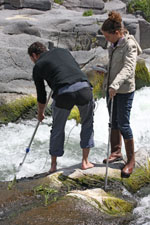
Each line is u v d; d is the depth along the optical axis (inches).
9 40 382.0
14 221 154.1
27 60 341.4
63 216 156.6
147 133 288.4
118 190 180.4
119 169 192.4
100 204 165.0
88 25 471.5
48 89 326.6
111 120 179.5
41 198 171.8
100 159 235.8
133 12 609.3
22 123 291.7
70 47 442.6
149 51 517.3
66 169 191.8
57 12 567.5
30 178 193.6
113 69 179.9
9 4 562.6
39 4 569.3
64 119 176.9
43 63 169.6
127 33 176.9
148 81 402.6
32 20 492.1
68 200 166.4
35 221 153.5
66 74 169.0
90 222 154.2
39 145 255.1
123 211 165.0
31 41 389.1
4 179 205.6
